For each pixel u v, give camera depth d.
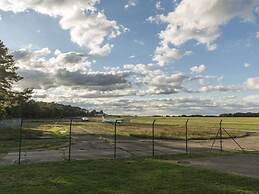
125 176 16.41
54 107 149.38
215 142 40.97
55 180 15.35
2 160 23.41
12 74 50.16
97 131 62.38
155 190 13.41
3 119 59.12
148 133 54.38
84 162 21.23
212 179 15.70
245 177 16.38
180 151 30.52
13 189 13.55
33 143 35.59
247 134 56.91
